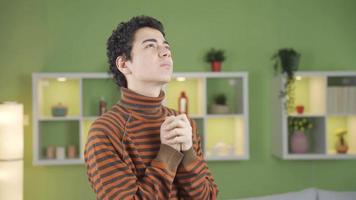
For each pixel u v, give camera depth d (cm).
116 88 364
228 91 370
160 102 102
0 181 316
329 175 374
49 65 361
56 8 362
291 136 356
